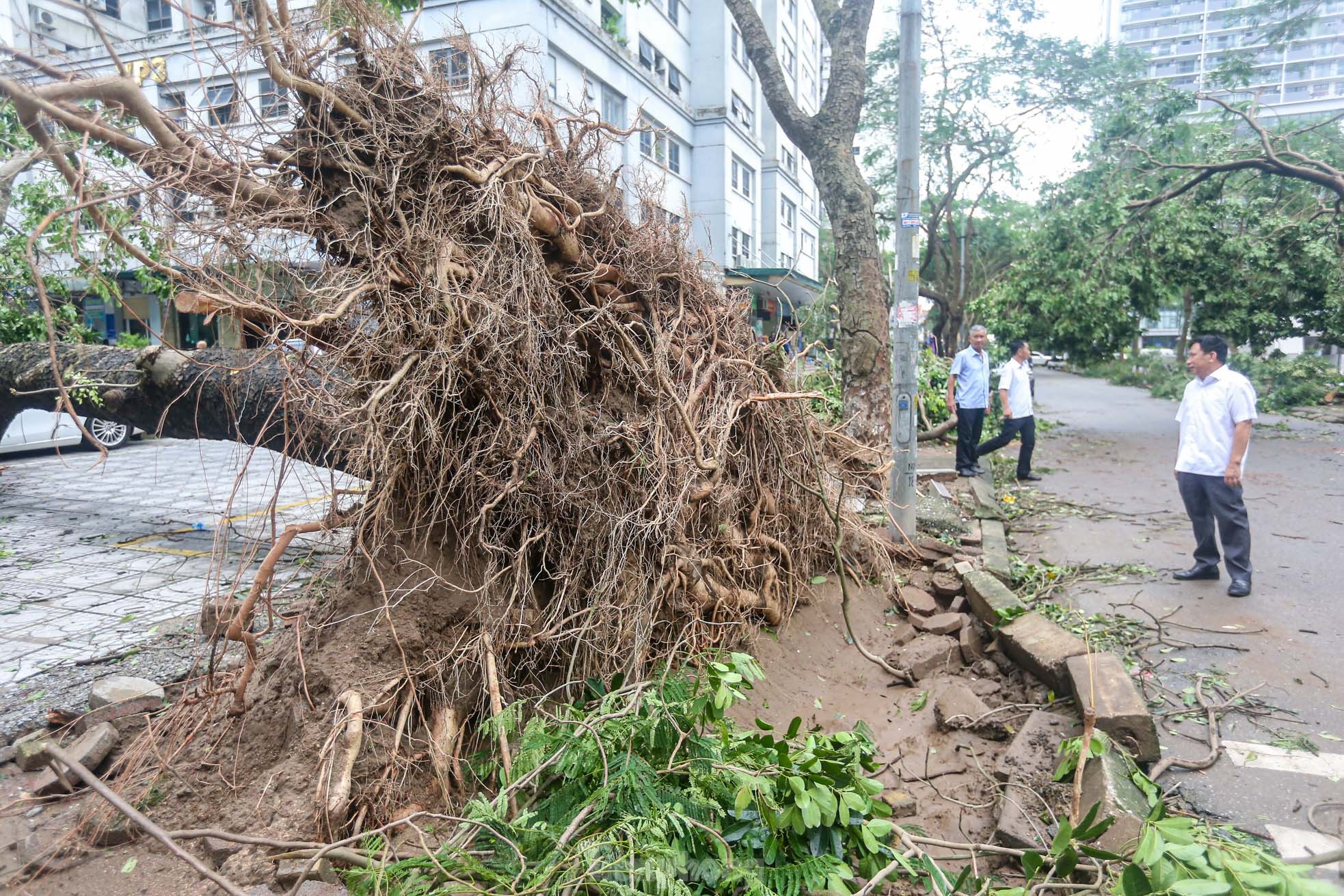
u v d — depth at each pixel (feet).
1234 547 19.02
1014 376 33.53
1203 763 11.68
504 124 13.83
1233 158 45.85
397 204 12.04
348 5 12.05
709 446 14.14
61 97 10.03
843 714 13.97
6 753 11.39
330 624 11.31
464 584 12.01
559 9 51.06
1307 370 76.59
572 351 12.85
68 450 41.65
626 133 16.53
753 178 93.35
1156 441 47.06
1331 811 10.57
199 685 11.93
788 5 113.91
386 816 9.66
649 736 9.66
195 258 10.80
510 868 8.01
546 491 12.26
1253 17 47.65
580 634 11.73
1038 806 10.46
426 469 11.90
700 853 8.67
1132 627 17.15
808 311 27.20
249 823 9.33
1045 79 75.61
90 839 9.29
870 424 30.50
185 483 31.89
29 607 17.31
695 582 13.44
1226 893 7.10
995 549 21.72
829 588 18.33
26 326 24.52
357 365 11.38
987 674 15.19
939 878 8.63
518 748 10.56
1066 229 47.24
